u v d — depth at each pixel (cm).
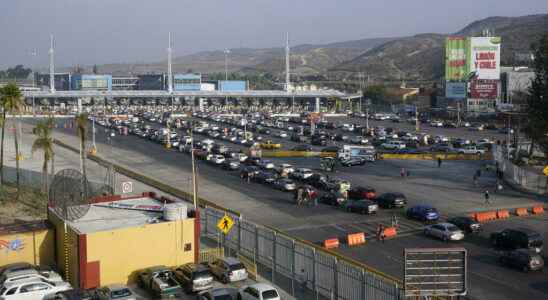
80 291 3800
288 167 9169
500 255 4672
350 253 4912
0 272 4219
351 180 8494
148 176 9069
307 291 4006
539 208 6512
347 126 16362
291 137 14062
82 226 4478
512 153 10750
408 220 6131
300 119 19088
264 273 4397
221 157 10356
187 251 4588
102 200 5297
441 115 19762
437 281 3048
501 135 14462
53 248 4656
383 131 15025
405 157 10706
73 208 4612
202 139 14250
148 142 13812
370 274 3584
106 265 4259
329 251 4844
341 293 3700
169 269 4212
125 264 4331
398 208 6688
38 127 7950
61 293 3747
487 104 18538
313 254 3978
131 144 13388
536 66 9800
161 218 4712
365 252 4944
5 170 9300
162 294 3959
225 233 4450
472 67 18550
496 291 4006
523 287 4088
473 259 4756
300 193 7019
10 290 3803
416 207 6181
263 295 3600
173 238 4522
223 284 4188
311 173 8594
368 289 3459
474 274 4378
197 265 4209
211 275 4122
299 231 5678
